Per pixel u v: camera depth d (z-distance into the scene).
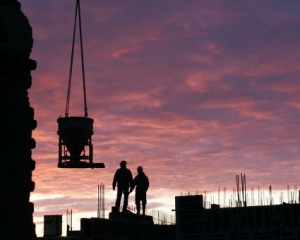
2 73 13.87
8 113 13.95
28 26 14.27
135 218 33.38
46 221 25.56
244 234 42.91
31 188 14.51
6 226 13.59
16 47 13.94
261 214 43.03
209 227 43.25
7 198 13.70
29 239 14.21
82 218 30.30
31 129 14.69
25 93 14.58
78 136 23.88
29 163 14.50
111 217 32.41
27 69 14.56
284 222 42.53
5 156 13.79
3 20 13.79
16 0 14.52
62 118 24.20
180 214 42.31
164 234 41.53
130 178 33.28
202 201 42.25
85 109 24.47
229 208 43.59
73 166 23.78
